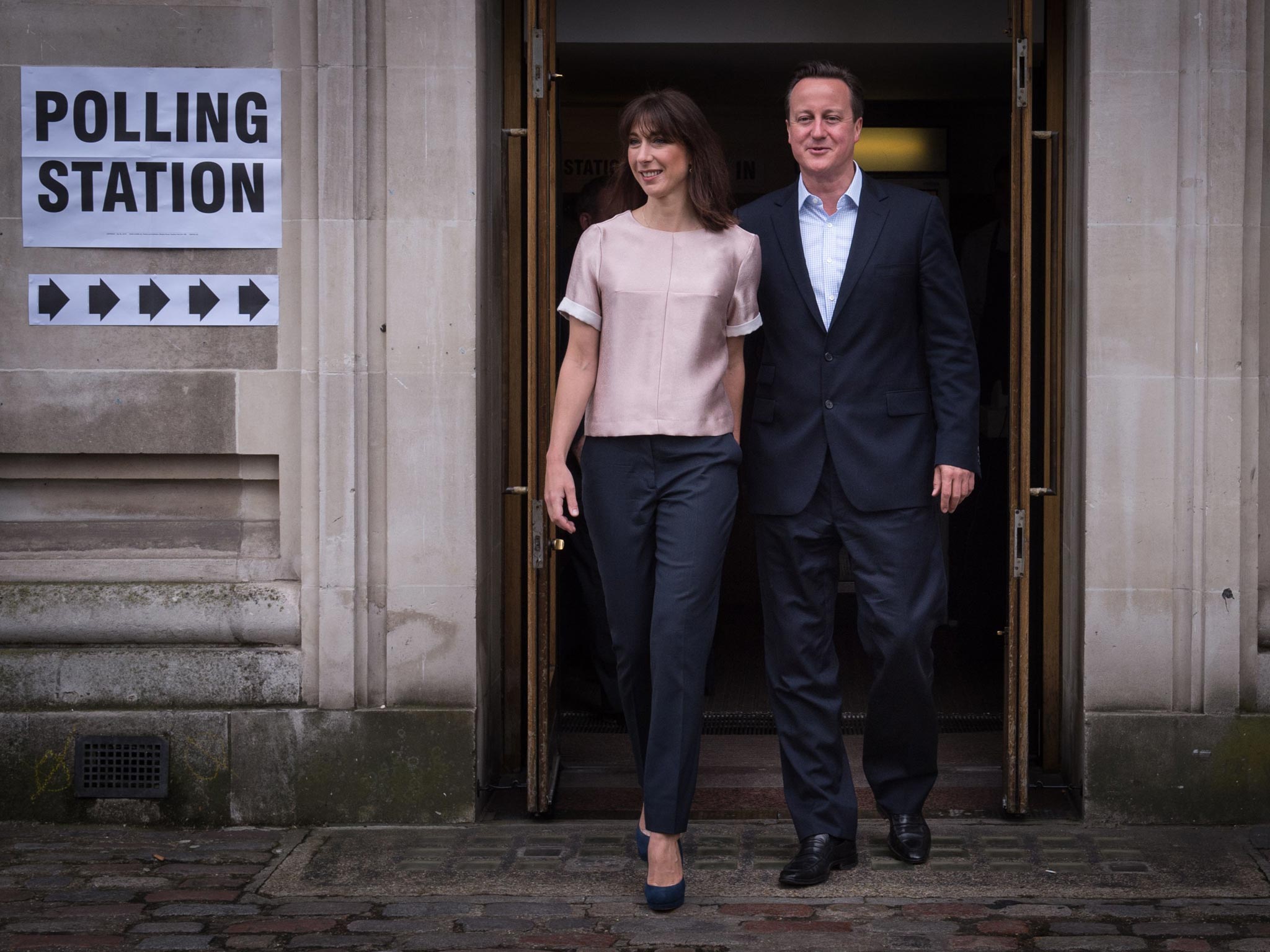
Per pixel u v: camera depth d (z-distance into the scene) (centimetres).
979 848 393
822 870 367
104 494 436
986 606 631
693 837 405
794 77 362
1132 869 376
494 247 448
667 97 340
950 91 603
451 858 391
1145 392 407
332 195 412
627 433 340
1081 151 416
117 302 425
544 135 410
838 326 359
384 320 414
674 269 341
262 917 349
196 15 422
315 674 421
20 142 424
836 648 646
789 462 363
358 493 415
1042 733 454
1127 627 409
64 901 359
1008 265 603
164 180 424
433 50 409
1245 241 407
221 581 431
